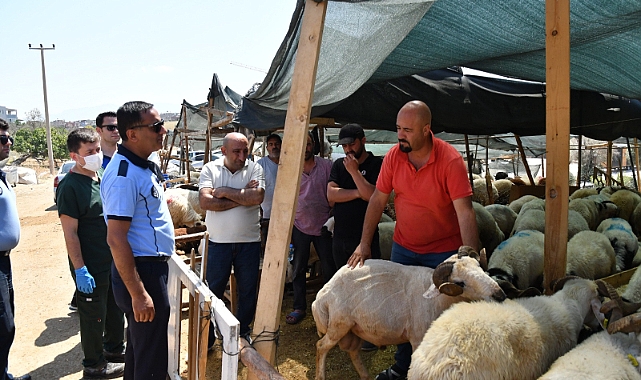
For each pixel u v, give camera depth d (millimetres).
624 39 4418
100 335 3943
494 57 4824
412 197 3236
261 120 6246
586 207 6621
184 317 5223
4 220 3307
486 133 8195
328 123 6336
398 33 3346
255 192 4008
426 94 6738
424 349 2355
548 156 2760
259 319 3004
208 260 4113
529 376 2320
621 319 2285
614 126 9180
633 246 5289
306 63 2846
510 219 6840
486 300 2559
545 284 2883
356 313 3131
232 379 2527
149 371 2969
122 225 2717
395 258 3562
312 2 2816
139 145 2893
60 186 3725
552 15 2629
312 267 6148
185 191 7762
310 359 4152
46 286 6699
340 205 4367
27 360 4363
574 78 6160
